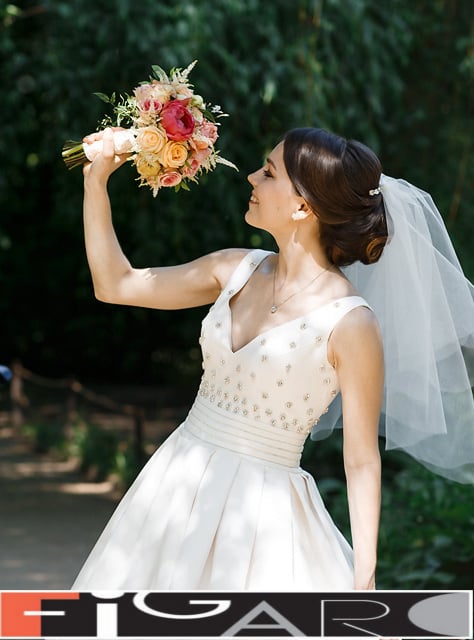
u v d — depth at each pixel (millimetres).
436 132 9281
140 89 2971
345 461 2852
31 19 9195
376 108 8180
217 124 3057
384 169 9289
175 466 2932
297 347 2832
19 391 14195
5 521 8680
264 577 2779
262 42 8109
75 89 8273
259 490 2838
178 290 3119
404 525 6137
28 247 18203
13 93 8969
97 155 3037
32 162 13422
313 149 2844
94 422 14430
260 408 2867
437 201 8984
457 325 3246
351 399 2824
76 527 8492
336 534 3008
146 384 19531
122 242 12703
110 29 7898
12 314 19328
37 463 11609
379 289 3160
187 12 7441
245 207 8797
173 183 2973
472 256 8508
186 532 2820
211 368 2951
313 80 7906
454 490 5812
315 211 2859
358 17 7820
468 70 9031
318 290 2908
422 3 9047
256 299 2973
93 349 19641
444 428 3172
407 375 3145
